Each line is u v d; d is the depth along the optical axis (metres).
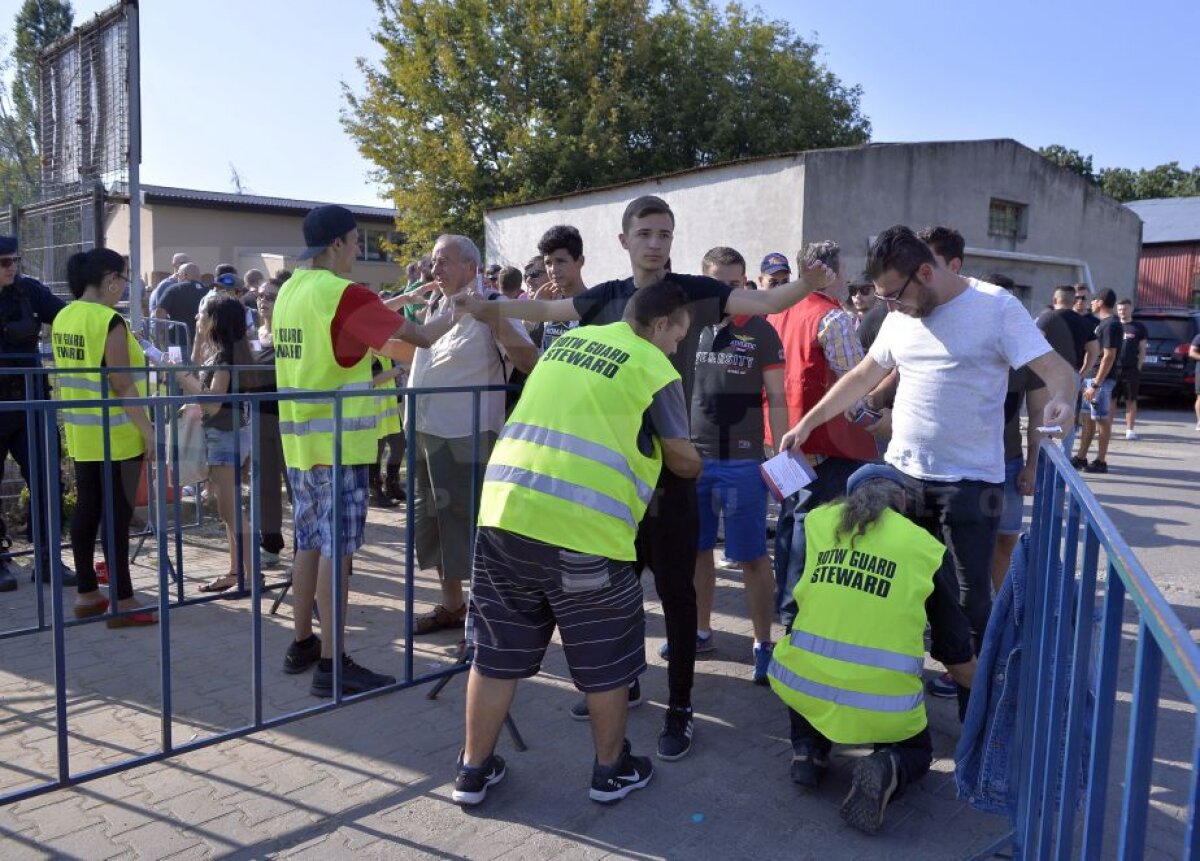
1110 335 9.15
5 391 5.04
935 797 3.07
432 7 23.78
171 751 2.92
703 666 4.14
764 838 2.79
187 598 4.90
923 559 2.96
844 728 2.89
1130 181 55.72
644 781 3.05
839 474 3.81
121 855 2.59
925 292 3.12
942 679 3.91
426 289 4.03
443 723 3.49
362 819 2.82
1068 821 1.99
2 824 2.73
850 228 14.06
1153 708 1.39
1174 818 2.94
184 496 6.30
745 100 26.22
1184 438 12.39
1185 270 26.61
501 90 23.94
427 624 4.45
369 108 24.30
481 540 2.84
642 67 25.39
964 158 15.48
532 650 2.89
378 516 6.90
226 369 4.77
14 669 3.97
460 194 24.02
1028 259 16.78
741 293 3.20
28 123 10.13
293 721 3.28
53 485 2.63
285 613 4.76
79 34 7.45
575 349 2.79
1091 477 9.21
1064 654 2.15
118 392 4.39
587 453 2.64
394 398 4.04
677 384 2.78
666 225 3.23
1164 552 6.28
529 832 2.78
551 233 4.02
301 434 3.55
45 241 8.16
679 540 3.23
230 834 2.72
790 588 3.81
